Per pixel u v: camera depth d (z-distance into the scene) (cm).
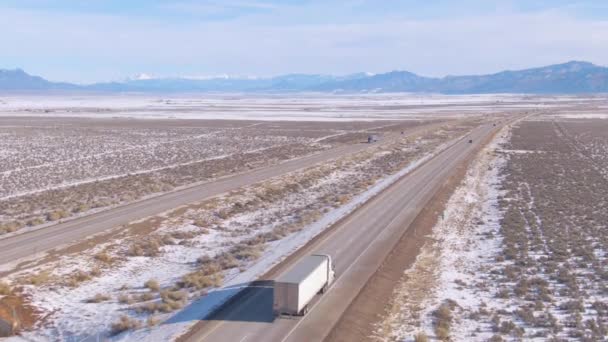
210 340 2781
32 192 7225
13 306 3234
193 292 3588
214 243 4962
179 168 9469
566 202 6738
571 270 4175
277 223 5691
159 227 5331
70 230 5047
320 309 3216
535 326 3109
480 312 3306
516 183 8175
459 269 4222
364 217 5741
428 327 3070
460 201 6906
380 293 3562
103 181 8062
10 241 4653
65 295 3553
